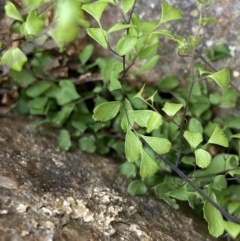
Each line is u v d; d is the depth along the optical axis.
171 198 0.14
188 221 0.14
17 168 0.13
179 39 0.14
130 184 0.14
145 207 0.14
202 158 0.13
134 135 0.13
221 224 0.12
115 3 0.13
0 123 0.15
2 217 0.12
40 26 0.14
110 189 0.14
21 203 0.12
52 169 0.14
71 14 0.13
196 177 0.14
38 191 0.13
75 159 0.15
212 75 0.13
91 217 0.13
